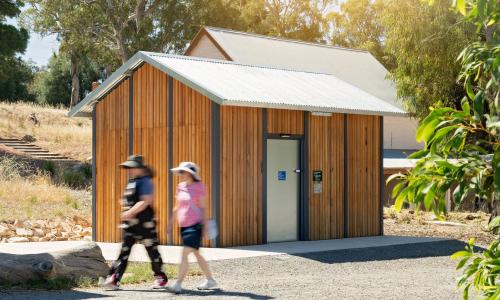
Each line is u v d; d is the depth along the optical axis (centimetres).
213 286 1028
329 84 2016
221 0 6066
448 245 1675
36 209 2345
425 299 962
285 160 1716
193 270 1235
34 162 3750
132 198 1021
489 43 362
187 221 994
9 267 1041
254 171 1639
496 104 346
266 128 1662
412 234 2009
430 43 2905
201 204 999
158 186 1709
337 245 1633
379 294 1000
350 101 1850
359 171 1867
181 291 1002
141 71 1766
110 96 1844
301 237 1734
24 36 4116
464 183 357
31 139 4212
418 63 2955
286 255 1437
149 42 5966
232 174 1596
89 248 1137
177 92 1672
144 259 1377
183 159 1650
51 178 3291
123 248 1027
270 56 3612
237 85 1680
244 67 1927
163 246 1636
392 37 3039
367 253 1507
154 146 1725
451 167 357
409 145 3656
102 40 6012
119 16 5800
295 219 1734
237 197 1605
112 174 1841
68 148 4172
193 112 1628
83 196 2828
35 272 1053
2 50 4053
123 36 5966
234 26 6169
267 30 6844
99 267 1130
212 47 3622
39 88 7762
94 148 1881
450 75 2911
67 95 7706
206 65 1817
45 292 1002
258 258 1393
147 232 1023
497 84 348
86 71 7750
